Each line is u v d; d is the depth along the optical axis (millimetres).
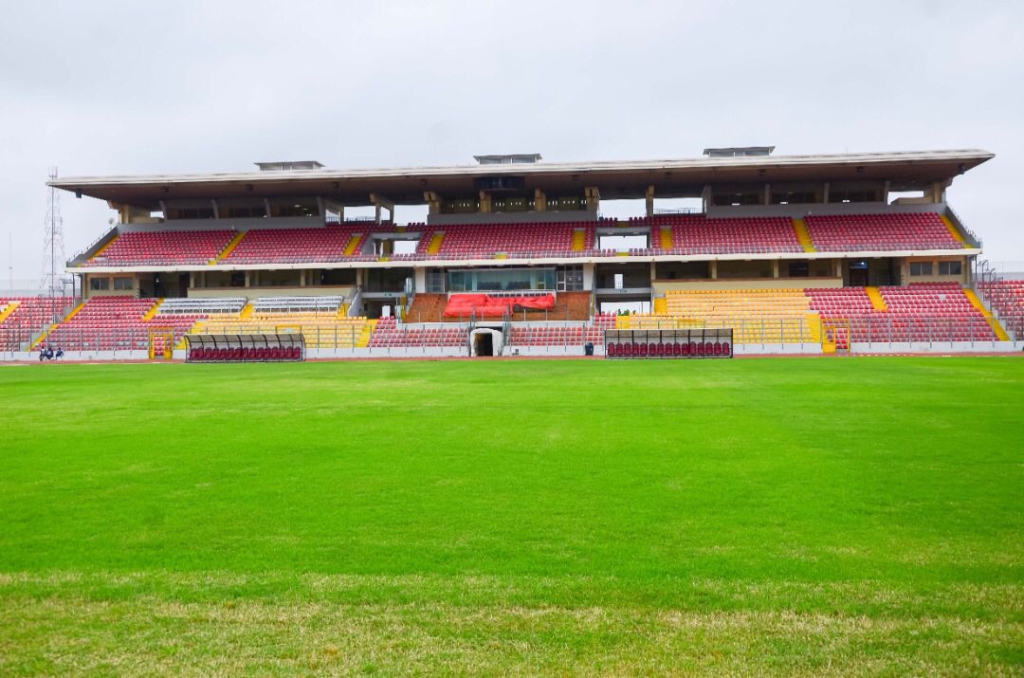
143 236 74625
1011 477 11148
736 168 63219
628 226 71250
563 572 7344
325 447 14203
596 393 23812
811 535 8422
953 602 6520
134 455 13594
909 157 60531
